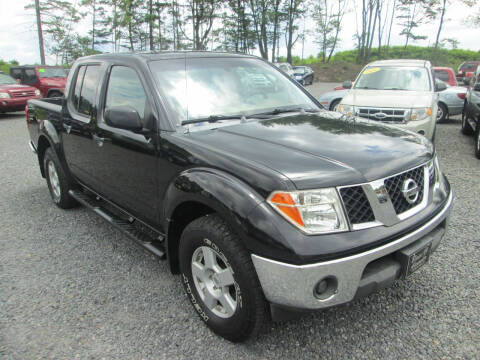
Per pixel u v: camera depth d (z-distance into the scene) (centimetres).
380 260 224
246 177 217
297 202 201
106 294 307
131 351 244
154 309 287
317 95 2031
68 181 461
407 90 772
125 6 3306
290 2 4091
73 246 392
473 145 830
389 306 282
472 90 849
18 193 561
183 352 242
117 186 346
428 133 684
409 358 233
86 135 378
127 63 330
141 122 289
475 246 365
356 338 250
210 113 301
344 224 205
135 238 318
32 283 325
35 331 265
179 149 262
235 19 4016
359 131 279
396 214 223
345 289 205
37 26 3011
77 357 240
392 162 230
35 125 503
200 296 261
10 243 401
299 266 194
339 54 6284
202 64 335
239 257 216
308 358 235
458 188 534
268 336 253
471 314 270
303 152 234
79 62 422
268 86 355
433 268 330
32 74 1742
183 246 260
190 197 240
